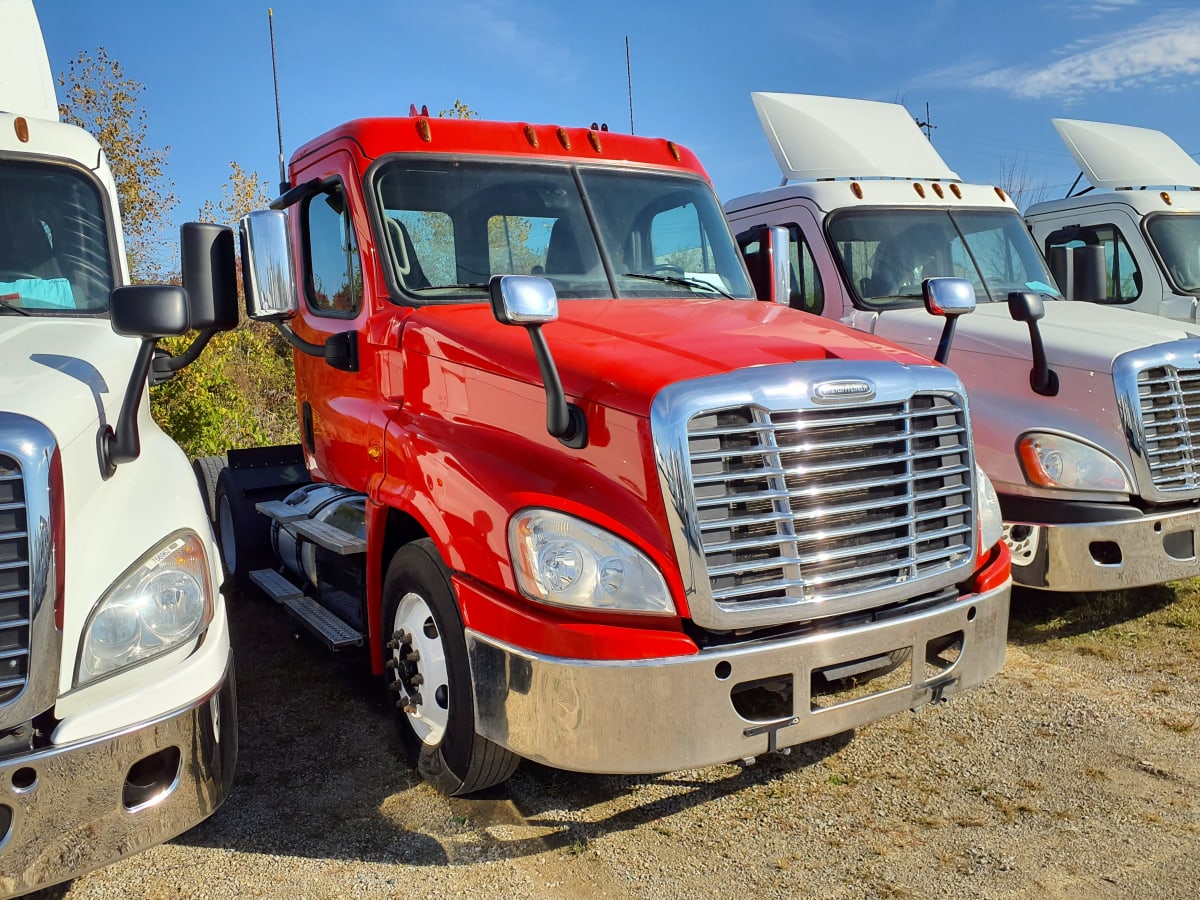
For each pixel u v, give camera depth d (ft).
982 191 24.58
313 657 17.76
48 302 13.08
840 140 24.30
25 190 13.41
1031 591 20.17
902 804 11.98
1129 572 16.56
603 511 9.94
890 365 10.80
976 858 10.73
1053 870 10.44
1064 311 20.72
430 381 12.53
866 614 10.75
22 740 8.31
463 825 11.64
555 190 14.88
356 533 14.85
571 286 14.33
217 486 22.07
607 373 10.30
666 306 13.64
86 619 8.72
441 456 11.55
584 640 9.63
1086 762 12.87
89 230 13.74
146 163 58.39
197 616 9.37
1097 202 28.66
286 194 16.25
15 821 8.17
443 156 14.37
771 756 13.35
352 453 14.43
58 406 9.18
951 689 11.32
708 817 11.78
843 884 10.29
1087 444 16.80
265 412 42.14
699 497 9.64
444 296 13.66
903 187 23.65
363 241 13.96
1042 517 16.85
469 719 11.12
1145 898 9.86
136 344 12.23
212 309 11.30
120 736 8.53
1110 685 15.39
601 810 11.98
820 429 10.24
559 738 9.82
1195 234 27.89
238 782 12.89
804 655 10.12
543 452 10.73
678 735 9.66
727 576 9.82
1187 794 11.96
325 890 10.34
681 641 9.66
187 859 11.02
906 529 10.81
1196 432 17.22
